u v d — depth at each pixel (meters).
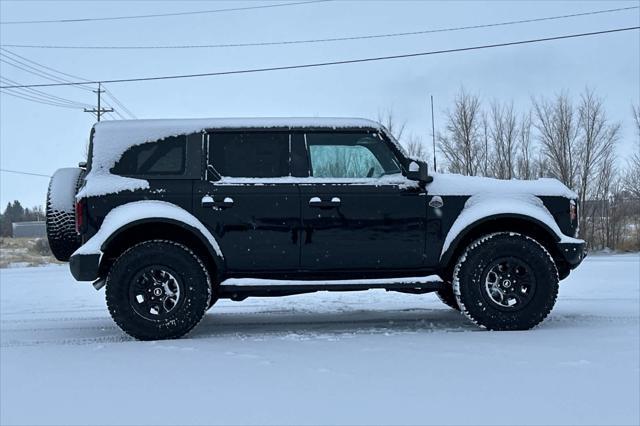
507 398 2.93
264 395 3.04
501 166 29.38
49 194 5.15
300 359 3.84
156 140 4.96
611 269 12.40
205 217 4.85
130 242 4.95
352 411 2.76
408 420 2.63
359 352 4.02
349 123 5.10
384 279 5.04
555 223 5.04
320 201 4.91
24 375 3.57
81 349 4.36
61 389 3.24
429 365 3.60
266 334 5.05
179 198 4.84
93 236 4.73
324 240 4.93
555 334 4.61
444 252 5.00
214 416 2.74
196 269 4.76
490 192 5.09
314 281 4.98
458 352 3.97
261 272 4.97
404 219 5.00
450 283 5.18
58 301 8.11
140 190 4.82
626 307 6.38
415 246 5.00
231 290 4.90
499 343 4.25
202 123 5.04
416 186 5.03
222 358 3.91
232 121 5.05
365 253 4.98
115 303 4.67
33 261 22.59
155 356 4.01
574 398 2.92
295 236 4.91
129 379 3.42
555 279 4.90
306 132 5.05
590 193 28.70
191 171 4.91
